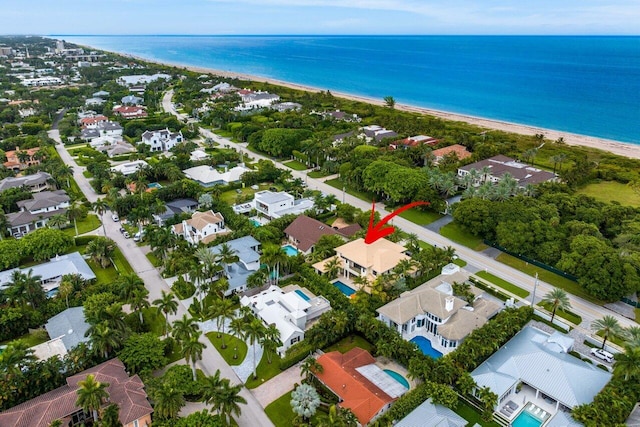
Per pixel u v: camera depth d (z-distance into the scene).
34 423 63.72
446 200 161.25
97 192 169.50
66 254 121.50
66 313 91.44
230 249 117.38
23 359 72.69
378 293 98.69
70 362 76.12
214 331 94.00
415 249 117.75
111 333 77.50
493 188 143.88
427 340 91.19
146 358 77.69
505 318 90.06
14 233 136.12
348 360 80.06
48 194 152.00
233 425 70.31
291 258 114.75
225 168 191.38
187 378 75.44
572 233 119.56
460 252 126.75
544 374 77.06
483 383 75.75
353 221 141.12
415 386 78.31
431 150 192.75
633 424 68.62
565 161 198.12
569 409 72.19
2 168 180.00
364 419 68.00
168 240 114.06
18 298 90.75
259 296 100.31
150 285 110.00
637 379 74.00
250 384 79.50
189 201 156.50
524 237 118.38
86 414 68.31
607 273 99.81
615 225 127.62
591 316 98.88
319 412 72.31
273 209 146.12
